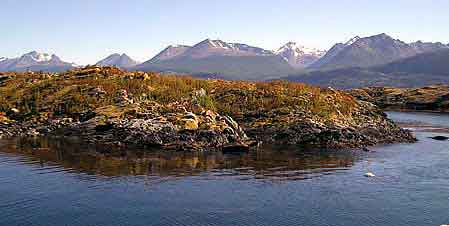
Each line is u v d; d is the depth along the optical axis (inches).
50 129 3715.6
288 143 3457.2
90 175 2327.8
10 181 2193.7
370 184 2230.6
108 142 3292.3
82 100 4060.0
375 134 3818.9
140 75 4660.4
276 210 1819.6
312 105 4023.1
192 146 3134.8
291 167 2600.9
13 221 1675.7
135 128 3314.5
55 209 1802.4
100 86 4291.3
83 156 2815.0
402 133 4015.8
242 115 3941.9
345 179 2325.3
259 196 2000.5
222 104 4119.1
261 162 2733.8
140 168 2506.2
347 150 3235.7
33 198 1934.1
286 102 4060.0
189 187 2128.4
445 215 1785.2
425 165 2711.6
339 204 1904.5
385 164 2728.8
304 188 2140.7
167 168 2517.2
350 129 3646.7
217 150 3125.0
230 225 1656.0
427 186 2202.3
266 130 3629.4
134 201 1909.4
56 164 2573.8
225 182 2230.6
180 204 1877.5
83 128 3553.2
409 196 2028.8
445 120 6156.5
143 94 4173.2
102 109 3818.9
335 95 4539.9
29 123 3843.5
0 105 4138.8
